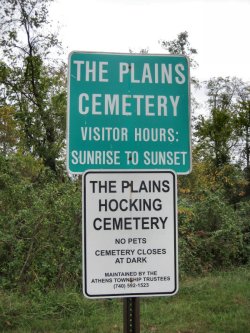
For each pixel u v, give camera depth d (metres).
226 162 30.55
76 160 3.62
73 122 3.63
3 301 8.12
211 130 32.28
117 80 3.69
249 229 15.80
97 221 3.48
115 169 3.53
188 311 8.46
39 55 26.44
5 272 9.70
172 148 3.71
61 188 10.92
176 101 3.73
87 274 3.43
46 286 9.35
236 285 10.52
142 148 3.68
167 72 3.74
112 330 7.34
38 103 26.05
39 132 25.33
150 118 3.70
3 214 10.73
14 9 25.86
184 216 13.27
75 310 8.14
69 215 10.02
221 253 13.95
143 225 3.51
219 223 14.53
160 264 3.49
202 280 11.05
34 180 14.12
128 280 3.46
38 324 7.54
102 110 3.66
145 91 3.71
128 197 3.52
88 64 3.67
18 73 26.64
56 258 9.69
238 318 8.06
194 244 13.19
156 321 7.89
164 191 3.54
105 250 3.46
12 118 26.75
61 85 26.95
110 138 3.66
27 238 9.84
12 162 12.99
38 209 9.98
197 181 18.23
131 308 3.49
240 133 33.84
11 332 7.30
